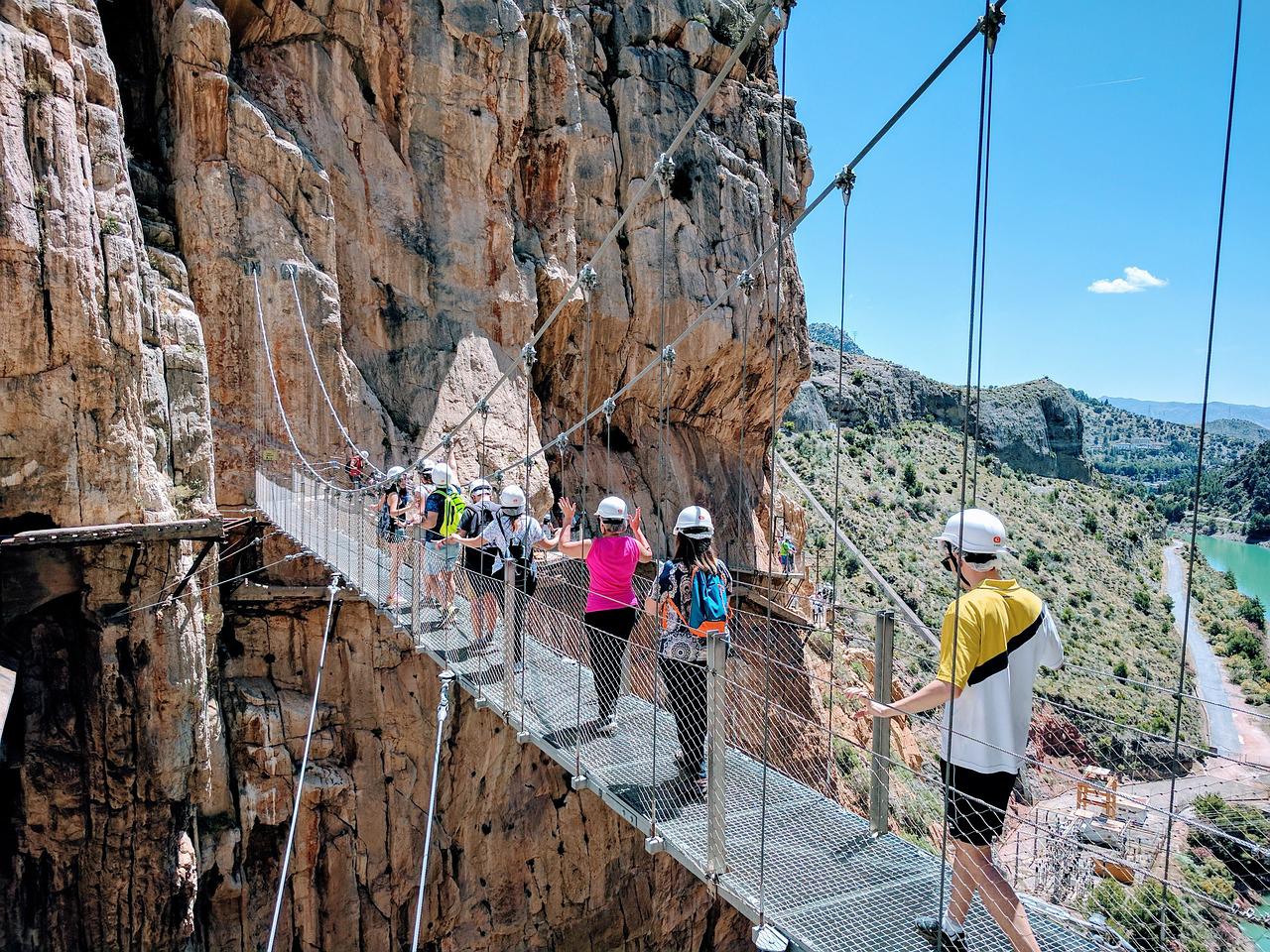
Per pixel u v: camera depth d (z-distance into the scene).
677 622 6.28
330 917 16.14
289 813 15.64
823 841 5.45
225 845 15.02
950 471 96.56
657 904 21.61
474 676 8.76
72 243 12.98
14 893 13.36
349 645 16.62
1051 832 4.27
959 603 4.12
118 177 14.20
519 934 19.08
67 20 13.52
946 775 4.18
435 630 10.38
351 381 17.75
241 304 16.52
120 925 13.85
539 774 19.28
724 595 6.23
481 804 18.31
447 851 17.81
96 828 13.77
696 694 6.17
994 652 4.09
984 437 131.38
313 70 18.38
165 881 13.96
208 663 15.08
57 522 13.20
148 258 14.80
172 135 16.58
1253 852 3.88
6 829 13.48
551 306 22.36
